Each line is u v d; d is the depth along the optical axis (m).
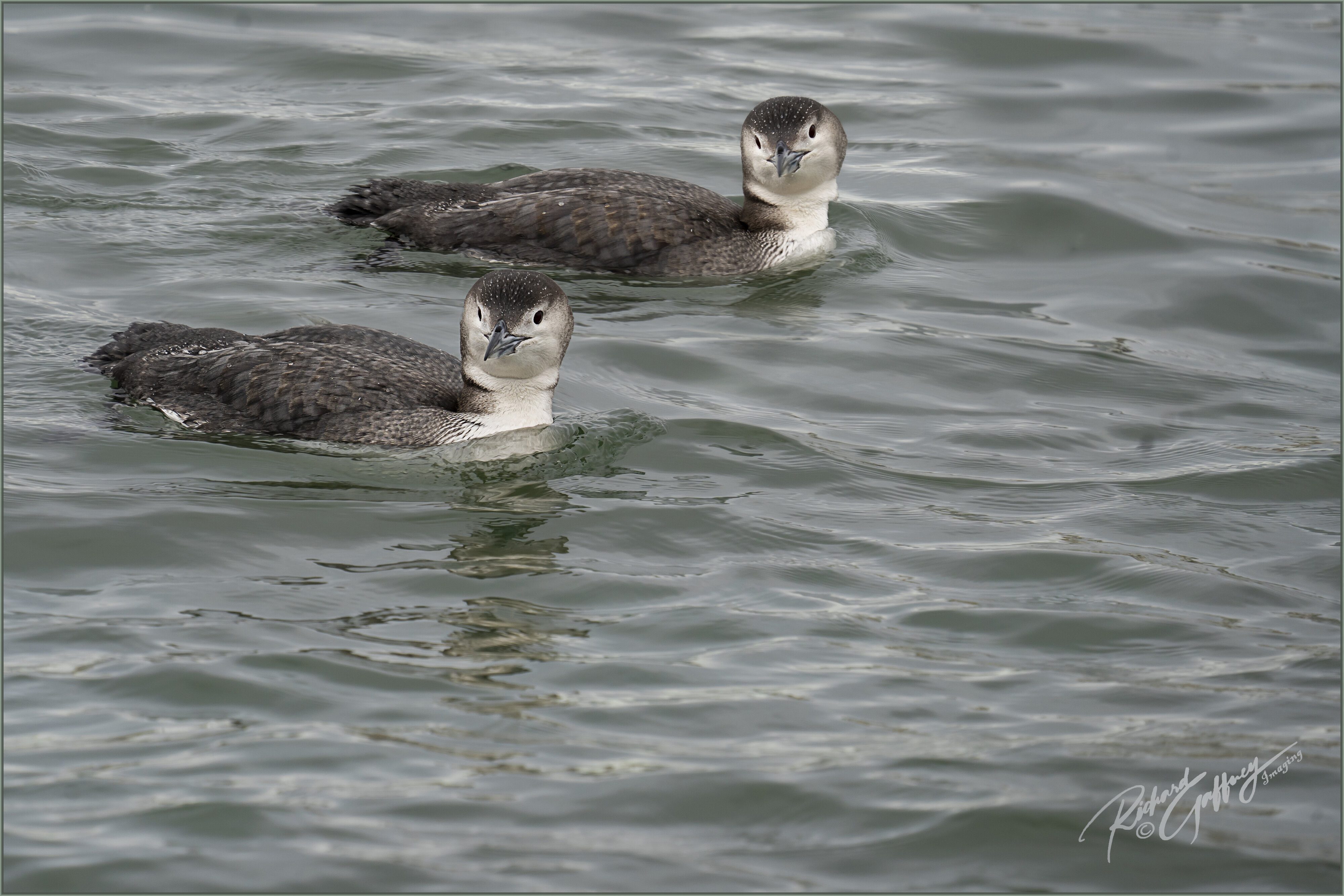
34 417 14.61
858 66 28.09
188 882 8.45
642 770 9.66
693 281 19.16
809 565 12.70
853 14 30.58
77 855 8.62
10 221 19.23
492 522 13.25
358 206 19.97
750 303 18.73
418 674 10.71
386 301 17.69
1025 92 27.33
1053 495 14.30
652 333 17.52
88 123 23.02
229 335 15.64
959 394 16.69
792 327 18.05
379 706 10.27
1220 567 12.96
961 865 8.88
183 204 20.34
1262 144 25.58
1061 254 21.25
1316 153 25.25
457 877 8.56
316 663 10.77
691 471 14.43
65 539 12.48
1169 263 20.91
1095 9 31.56
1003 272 20.50
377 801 9.23
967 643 11.54
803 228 20.06
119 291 17.61
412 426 14.38
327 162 22.23
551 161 22.92
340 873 8.55
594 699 10.47
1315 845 9.14
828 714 10.41
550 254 19.08
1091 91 27.53
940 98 26.86
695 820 9.20
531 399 14.72
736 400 16.08
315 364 14.74
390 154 22.66
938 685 10.88
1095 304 19.58
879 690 10.76
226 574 12.09
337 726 10.02
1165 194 23.34
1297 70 28.73
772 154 19.62
